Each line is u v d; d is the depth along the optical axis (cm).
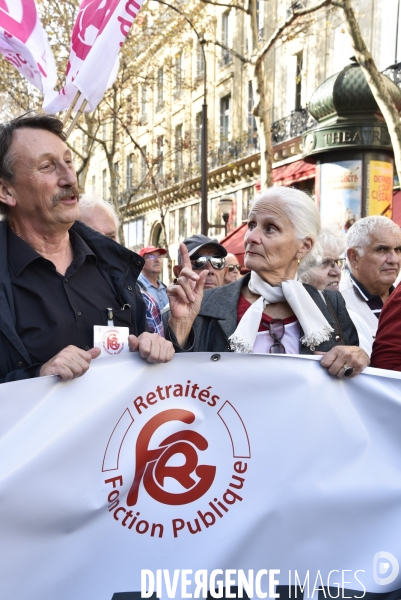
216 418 191
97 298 216
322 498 191
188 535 185
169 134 2956
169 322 222
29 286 201
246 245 246
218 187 2581
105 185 3950
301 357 196
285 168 1914
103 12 299
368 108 960
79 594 176
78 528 178
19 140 200
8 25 289
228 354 193
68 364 178
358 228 371
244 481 190
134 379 187
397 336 226
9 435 174
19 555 172
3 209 212
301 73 1788
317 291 251
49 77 304
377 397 196
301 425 193
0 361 192
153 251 770
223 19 2423
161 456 186
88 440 180
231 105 2400
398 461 194
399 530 191
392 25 1518
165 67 2608
